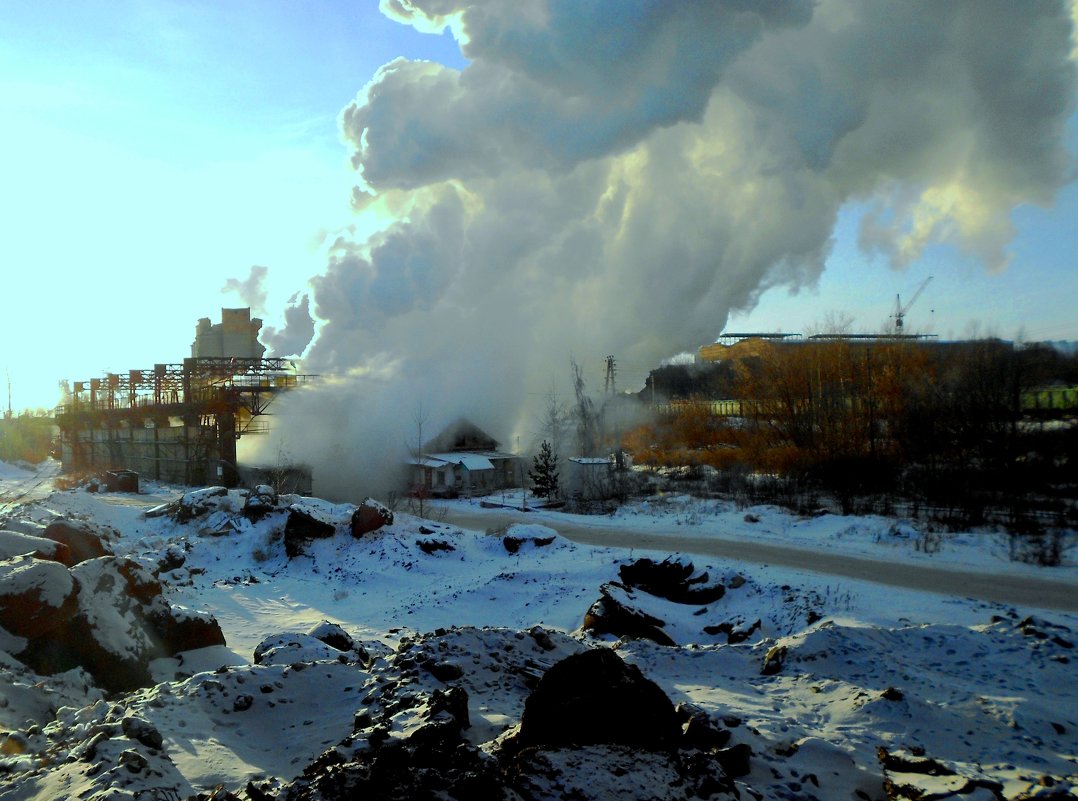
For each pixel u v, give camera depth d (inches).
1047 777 315.6
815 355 2105.1
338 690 391.2
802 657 511.5
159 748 298.7
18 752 310.0
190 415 2042.3
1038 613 712.4
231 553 1189.7
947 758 359.9
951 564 959.6
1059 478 1513.3
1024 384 1902.1
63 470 2694.4
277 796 248.1
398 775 236.7
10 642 437.7
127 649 491.5
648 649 557.9
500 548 1177.4
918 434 1713.8
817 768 327.6
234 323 2928.2
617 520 1492.4
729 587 837.2
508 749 287.7
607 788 247.1
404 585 1012.5
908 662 502.9
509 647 462.0
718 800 256.7
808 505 1473.9
